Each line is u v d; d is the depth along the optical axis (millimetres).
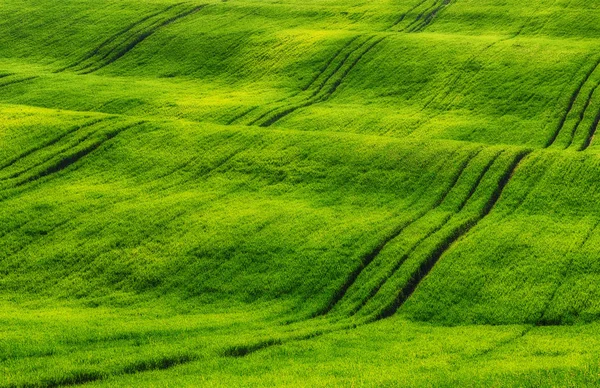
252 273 37000
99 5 100625
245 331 30562
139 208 43938
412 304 33969
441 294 34500
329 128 59750
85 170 50188
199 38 86938
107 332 29266
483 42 77375
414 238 39406
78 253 39062
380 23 90062
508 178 46562
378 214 42781
